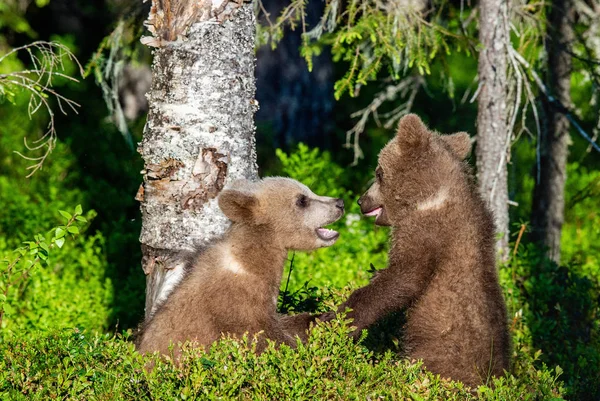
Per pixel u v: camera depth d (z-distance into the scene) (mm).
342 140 24203
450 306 9148
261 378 7820
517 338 11609
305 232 9945
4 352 8664
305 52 13828
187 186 10023
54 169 20312
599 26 16109
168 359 8102
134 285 14641
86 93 24219
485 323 9117
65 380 7914
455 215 9430
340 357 8344
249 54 10312
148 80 23797
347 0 14375
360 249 15703
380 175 10219
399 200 9859
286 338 9305
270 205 9781
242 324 9211
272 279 9586
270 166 21750
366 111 16781
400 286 9352
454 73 25688
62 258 15703
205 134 10023
